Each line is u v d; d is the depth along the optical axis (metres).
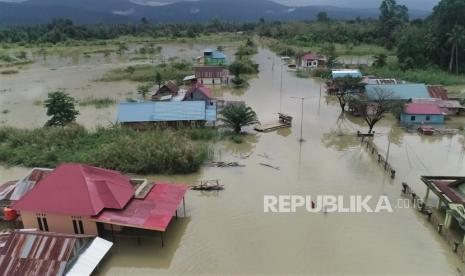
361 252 25.34
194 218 29.34
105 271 23.89
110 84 76.62
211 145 43.06
